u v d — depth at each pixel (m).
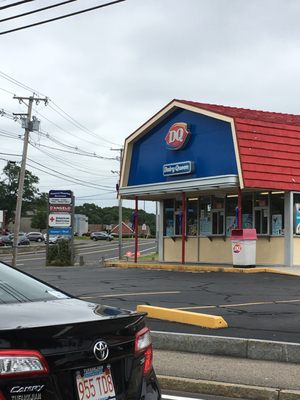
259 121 22.11
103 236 90.94
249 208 24.06
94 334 3.72
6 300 4.36
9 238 77.00
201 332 9.27
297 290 15.55
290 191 22.22
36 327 3.47
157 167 26.11
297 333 9.17
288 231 22.17
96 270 24.72
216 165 23.02
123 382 3.88
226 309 11.91
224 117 22.19
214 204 25.75
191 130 24.39
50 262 35.12
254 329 9.53
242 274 20.25
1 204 127.56
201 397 6.75
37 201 132.62
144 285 17.33
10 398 3.28
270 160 21.89
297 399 6.42
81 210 158.88
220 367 7.57
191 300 13.54
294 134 22.77
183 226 24.75
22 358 3.36
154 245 74.25
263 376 7.12
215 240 25.50
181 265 23.91
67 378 3.53
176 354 8.30
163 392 6.96
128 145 27.47
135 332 4.06
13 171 128.00
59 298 4.62
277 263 22.62
